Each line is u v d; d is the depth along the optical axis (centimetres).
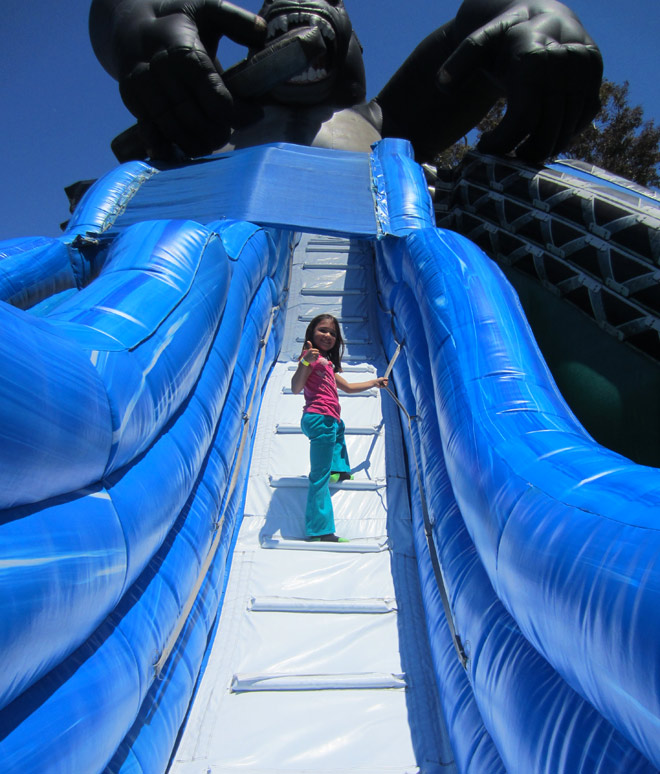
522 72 563
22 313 142
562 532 148
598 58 567
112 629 176
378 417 430
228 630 282
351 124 803
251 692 252
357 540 337
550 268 504
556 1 613
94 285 238
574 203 495
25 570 119
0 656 107
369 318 575
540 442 201
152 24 616
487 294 309
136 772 179
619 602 117
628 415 420
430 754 230
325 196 489
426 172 815
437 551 268
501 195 576
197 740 233
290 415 431
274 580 311
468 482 216
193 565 246
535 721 154
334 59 768
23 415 120
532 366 263
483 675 193
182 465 239
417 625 287
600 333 459
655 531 122
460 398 254
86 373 155
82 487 160
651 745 108
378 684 255
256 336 430
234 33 681
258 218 450
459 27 732
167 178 553
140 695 181
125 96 635
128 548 173
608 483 156
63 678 144
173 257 268
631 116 1633
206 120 624
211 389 301
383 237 446
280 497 366
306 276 632
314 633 282
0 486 115
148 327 213
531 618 156
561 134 602
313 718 243
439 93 796
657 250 424
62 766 129
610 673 118
